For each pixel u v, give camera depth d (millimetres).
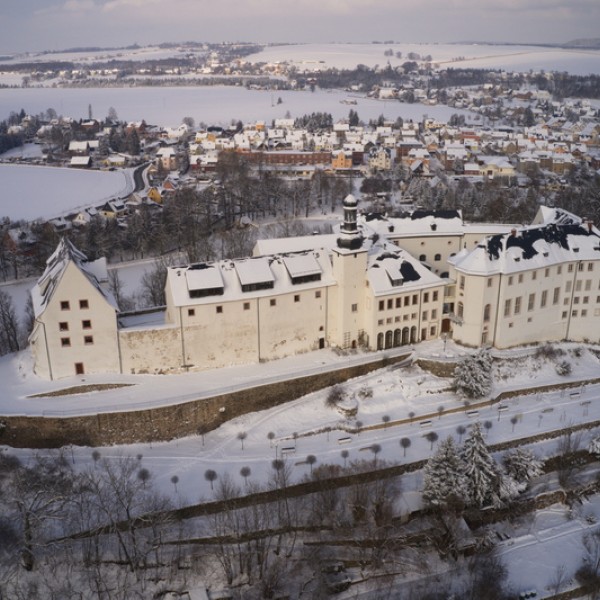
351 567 93812
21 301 183500
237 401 116500
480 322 132000
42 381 117688
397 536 96000
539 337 139250
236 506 98000
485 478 99375
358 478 103812
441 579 93125
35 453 107812
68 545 89188
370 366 127125
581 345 140250
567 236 140375
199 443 112375
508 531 102438
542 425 117812
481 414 120438
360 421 116062
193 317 120062
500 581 93125
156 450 110438
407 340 135000
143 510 94375
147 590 86312
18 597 81188
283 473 99312
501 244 133625
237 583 88188
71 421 108500
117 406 110625
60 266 117812
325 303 129750
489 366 124500
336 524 96312
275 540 94500
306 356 129250
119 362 119625
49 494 94125
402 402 120688
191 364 122625
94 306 115750
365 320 131750
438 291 134000
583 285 139125
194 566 89875
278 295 124188
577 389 129250
